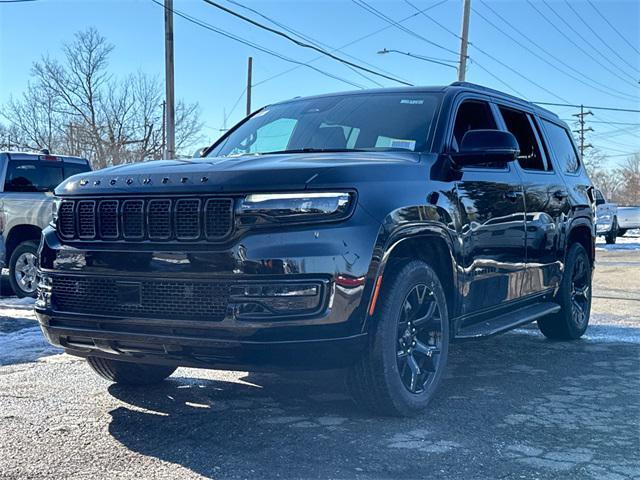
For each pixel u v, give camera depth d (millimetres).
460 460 3387
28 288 10219
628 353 6152
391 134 4766
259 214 3520
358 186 3705
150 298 3660
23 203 9961
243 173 3604
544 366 5590
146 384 4852
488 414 4176
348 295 3555
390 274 3965
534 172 5910
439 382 4344
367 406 4023
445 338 4406
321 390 4734
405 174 4109
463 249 4531
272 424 3961
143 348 3738
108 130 44094
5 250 9992
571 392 4738
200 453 3490
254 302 3479
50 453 3490
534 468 3291
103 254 3781
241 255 3494
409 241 4047
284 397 4559
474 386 4902
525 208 5508
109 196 3816
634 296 10406
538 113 6496
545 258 5953
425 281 4176
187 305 3582
